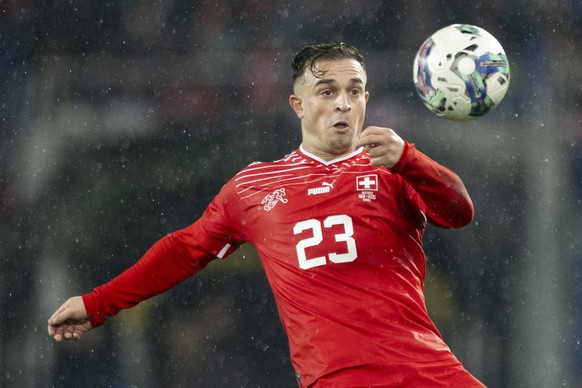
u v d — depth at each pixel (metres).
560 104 36.72
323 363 14.36
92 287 34.25
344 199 15.03
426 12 37.69
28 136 36.41
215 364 31.78
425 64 14.51
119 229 35.12
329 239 14.80
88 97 36.91
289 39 37.56
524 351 32.66
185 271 16.69
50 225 34.91
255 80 37.12
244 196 15.64
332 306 14.52
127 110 36.72
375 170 15.19
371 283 14.60
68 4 37.41
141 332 31.77
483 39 14.45
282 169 15.63
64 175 35.78
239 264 32.47
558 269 34.06
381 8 37.47
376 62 37.12
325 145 15.42
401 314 14.49
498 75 14.31
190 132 36.50
